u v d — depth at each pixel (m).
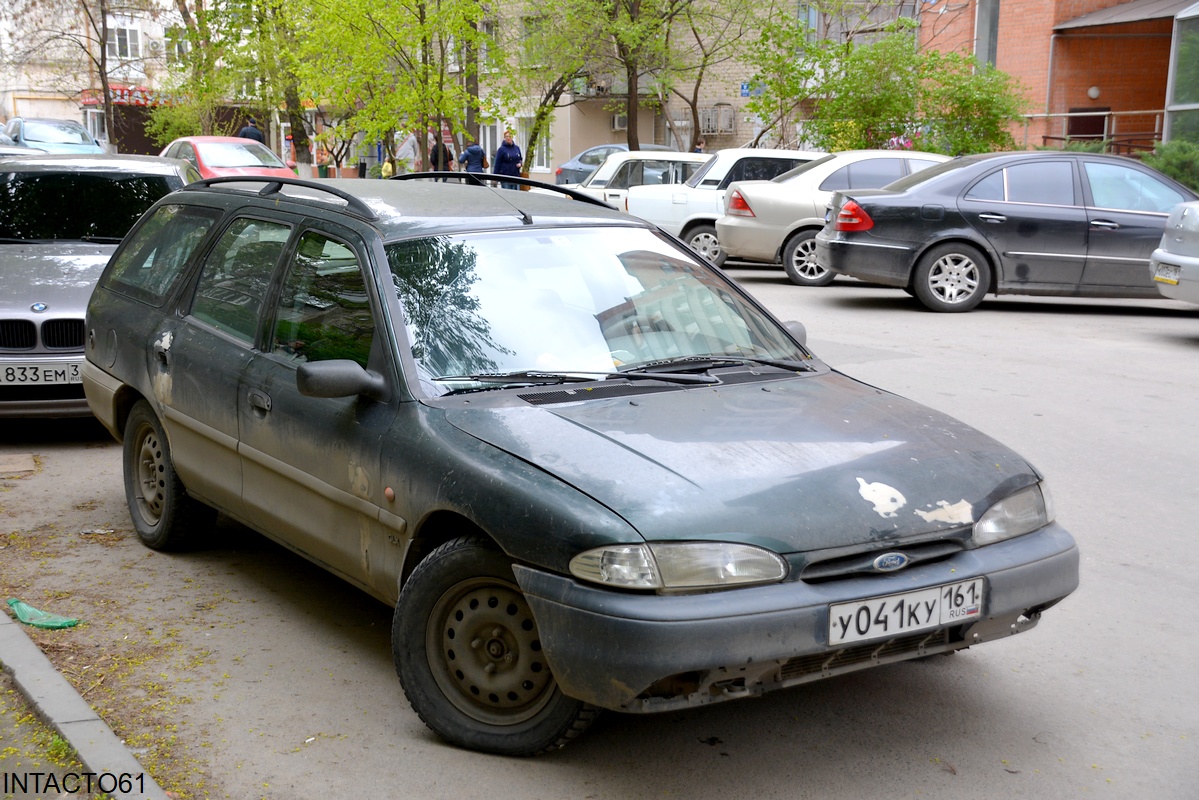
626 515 3.30
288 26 23.97
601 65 26.52
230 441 4.84
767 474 3.51
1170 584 5.23
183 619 4.82
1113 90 27.14
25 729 3.82
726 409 3.96
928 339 11.44
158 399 5.39
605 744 3.77
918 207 13.21
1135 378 9.52
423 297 4.26
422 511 3.76
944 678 4.30
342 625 4.79
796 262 16.08
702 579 3.24
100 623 4.75
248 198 5.39
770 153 17.94
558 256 4.64
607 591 3.26
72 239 8.74
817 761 3.67
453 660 3.72
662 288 4.73
